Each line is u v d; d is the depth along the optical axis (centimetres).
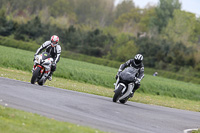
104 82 10925
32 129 2092
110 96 6166
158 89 12150
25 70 10038
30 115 2473
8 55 11625
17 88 3900
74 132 2153
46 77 4844
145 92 11506
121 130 2681
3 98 3069
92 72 11925
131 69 4653
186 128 3688
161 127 3362
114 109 3875
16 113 2442
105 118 3142
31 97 3447
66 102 3603
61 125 2289
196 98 12606
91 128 2405
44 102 3309
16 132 1962
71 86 6794
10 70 8669
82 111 3256
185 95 12544
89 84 10181
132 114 3797
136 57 4650
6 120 2220
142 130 2922
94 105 3838
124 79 4591
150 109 4884
